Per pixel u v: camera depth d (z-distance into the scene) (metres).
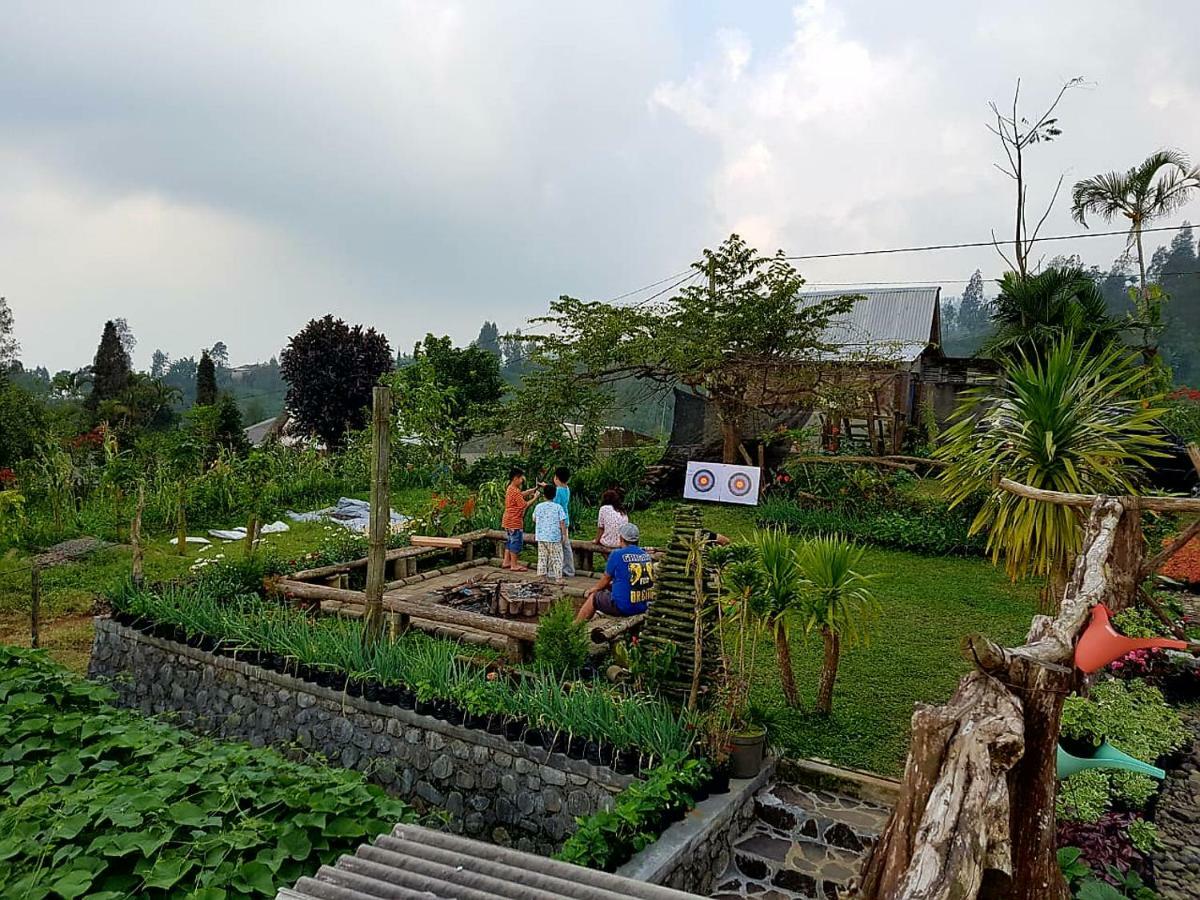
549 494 9.89
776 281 16.11
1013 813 2.16
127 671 7.84
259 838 4.12
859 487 13.82
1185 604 8.59
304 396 28.50
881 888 1.97
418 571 11.53
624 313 16.06
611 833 4.31
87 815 4.21
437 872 2.56
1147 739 5.23
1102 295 15.21
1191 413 15.07
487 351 24.42
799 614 6.26
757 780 5.32
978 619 8.88
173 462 13.39
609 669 6.63
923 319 23.98
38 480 14.61
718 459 17.48
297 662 6.77
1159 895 4.35
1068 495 3.27
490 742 5.57
